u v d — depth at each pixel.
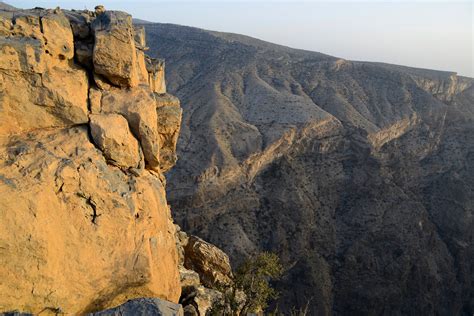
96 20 20.98
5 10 19.44
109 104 20.92
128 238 19.30
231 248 100.69
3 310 15.34
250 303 27.38
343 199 127.06
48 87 19.00
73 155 18.69
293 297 98.00
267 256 28.41
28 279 15.82
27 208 15.99
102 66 20.50
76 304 17.25
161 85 27.91
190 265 35.12
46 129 19.44
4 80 18.17
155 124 22.31
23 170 16.97
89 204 18.41
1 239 15.27
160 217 21.95
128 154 20.69
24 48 18.19
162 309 13.40
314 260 105.06
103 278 18.16
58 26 19.55
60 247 16.97
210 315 26.56
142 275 19.38
